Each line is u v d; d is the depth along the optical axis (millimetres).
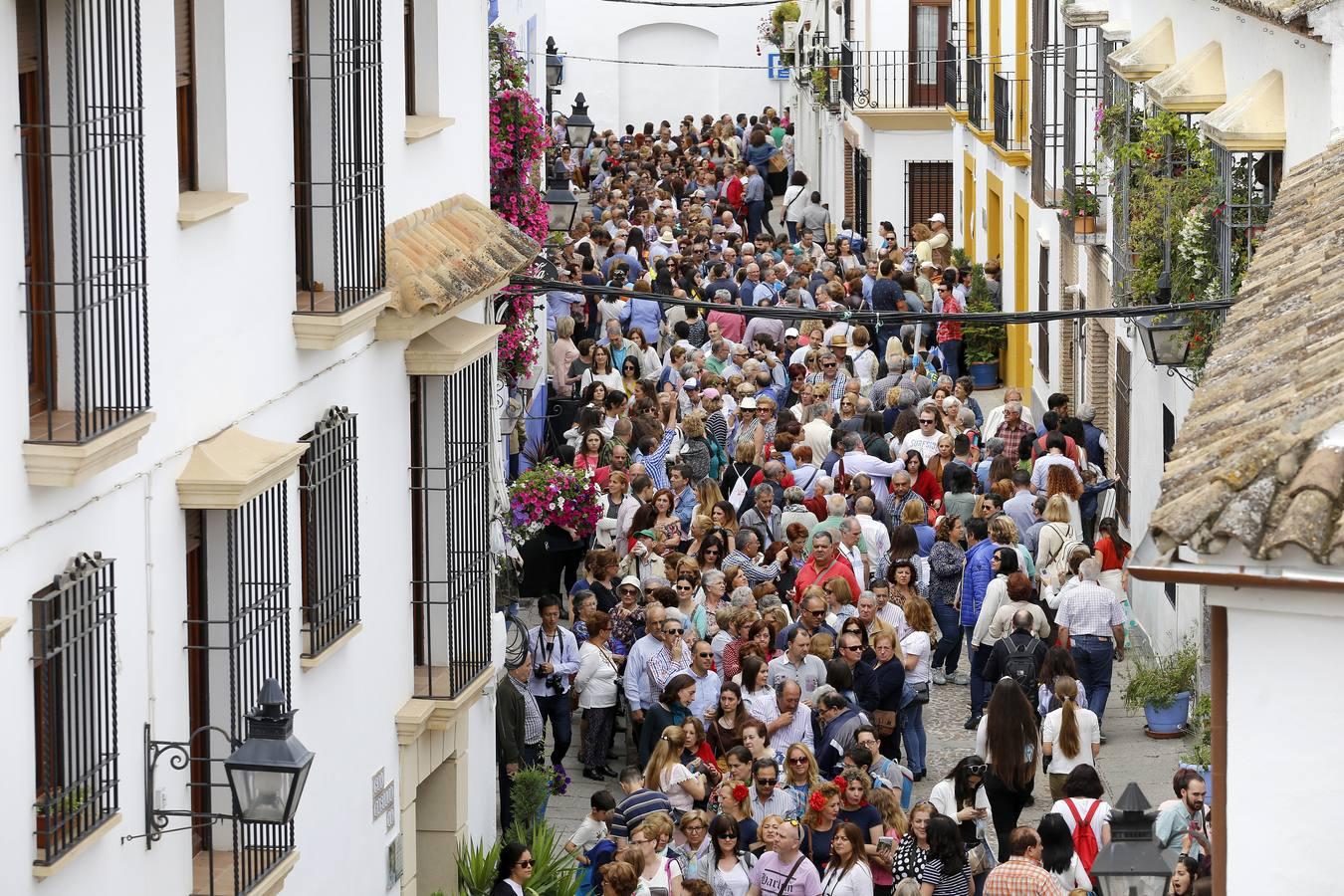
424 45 42031
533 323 67625
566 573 62906
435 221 41375
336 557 34656
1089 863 38938
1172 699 52875
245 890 29078
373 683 37688
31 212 25016
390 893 38906
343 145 34750
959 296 96062
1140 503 63500
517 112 56406
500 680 47344
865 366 78062
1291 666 19109
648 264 99500
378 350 37875
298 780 26438
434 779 42594
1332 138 40031
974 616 55312
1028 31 90375
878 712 48906
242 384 30891
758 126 143875
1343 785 18984
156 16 27562
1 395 23141
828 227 135375
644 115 192250
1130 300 58500
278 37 32688
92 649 24938
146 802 27188
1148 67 57750
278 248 32531
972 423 70000
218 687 29969
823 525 55750
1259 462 19969
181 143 30078
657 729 47000
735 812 41125
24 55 24312
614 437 66375
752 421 67125
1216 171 49406
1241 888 19312
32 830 24016
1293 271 28500
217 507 28547
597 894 41062
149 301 27234
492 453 45625
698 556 55312
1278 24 42906
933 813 38938
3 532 23250
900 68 126500
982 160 105500
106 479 25906
